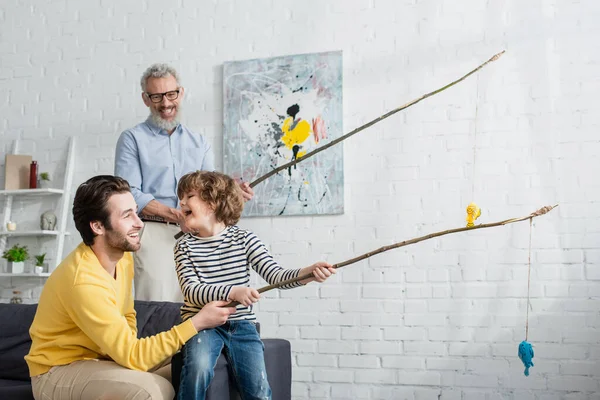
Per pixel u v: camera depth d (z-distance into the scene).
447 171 3.76
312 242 3.92
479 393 3.62
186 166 3.36
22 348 2.71
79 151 4.38
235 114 4.07
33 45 4.50
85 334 2.13
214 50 4.16
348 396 3.80
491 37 3.76
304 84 3.98
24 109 4.50
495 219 3.67
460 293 3.69
